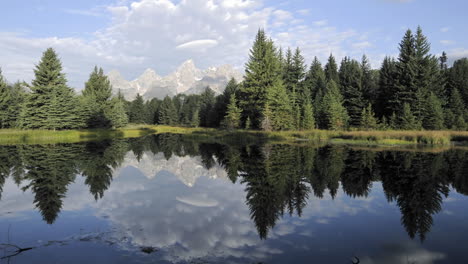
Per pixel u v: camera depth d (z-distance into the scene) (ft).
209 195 32.60
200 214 25.55
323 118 155.94
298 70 197.47
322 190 33.83
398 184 36.40
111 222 23.21
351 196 31.17
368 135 105.09
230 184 38.34
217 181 40.52
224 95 217.15
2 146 85.97
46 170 47.52
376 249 17.89
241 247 18.20
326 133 122.11
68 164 53.93
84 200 30.19
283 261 16.19
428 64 138.51
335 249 17.85
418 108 131.64
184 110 322.14
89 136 133.49
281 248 18.07
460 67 170.60
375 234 20.47
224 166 53.42
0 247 18.08
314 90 201.05
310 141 106.11
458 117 124.57
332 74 229.66
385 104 160.25
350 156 62.18
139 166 54.24
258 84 159.43
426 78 137.69
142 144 102.47
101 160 60.23
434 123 125.59
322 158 59.82
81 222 23.12
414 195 31.32
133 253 17.26
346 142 98.58
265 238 19.79
